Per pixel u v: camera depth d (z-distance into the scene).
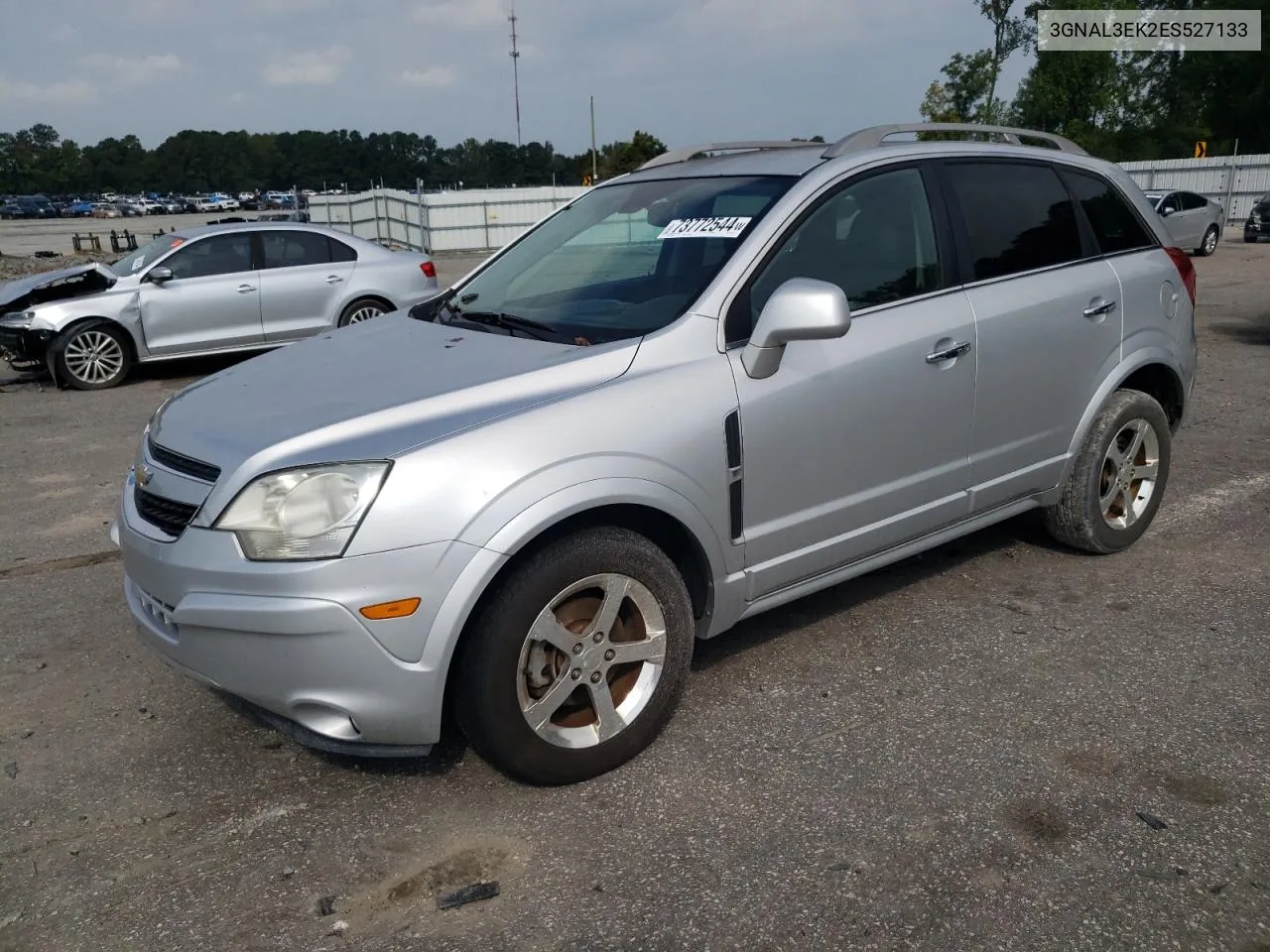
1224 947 2.33
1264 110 53.75
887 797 2.93
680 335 3.18
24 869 2.74
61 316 9.89
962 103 46.81
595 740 3.02
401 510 2.64
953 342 3.73
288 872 2.70
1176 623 4.00
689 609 3.17
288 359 3.60
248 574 2.64
